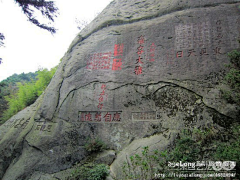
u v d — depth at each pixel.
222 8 4.09
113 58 4.62
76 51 5.29
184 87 3.68
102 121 4.07
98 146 3.76
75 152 3.90
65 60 5.39
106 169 3.26
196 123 3.34
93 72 4.66
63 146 4.05
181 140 2.94
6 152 4.50
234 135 2.96
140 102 3.93
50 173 3.77
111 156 3.58
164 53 4.15
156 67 4.09
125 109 3.99
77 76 4.79
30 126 4.72
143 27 4.67
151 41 4.40
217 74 3.56
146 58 4.28
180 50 4.03
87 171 3.35
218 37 3.85
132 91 4.08
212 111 3.32
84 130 4.11
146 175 2.63
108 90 4.30
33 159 4.05
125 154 3.45
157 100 3.81
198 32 4.04
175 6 4.57
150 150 3.23
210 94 3.45
